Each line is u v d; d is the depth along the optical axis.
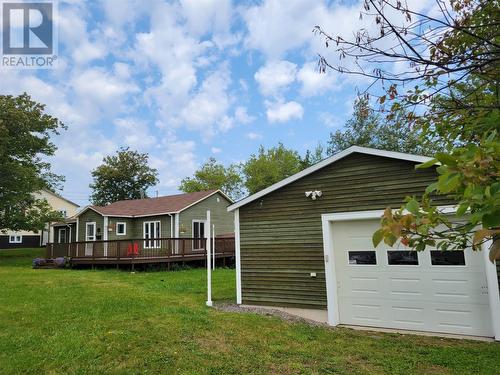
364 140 21.91
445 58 2.49
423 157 6.92
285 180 8.54
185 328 6.44
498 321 6.09
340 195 7.91
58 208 39.91
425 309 6.82
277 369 4.78
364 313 7.37
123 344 5.59
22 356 5.09
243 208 9.24
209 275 8.93
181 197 24.22
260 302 8.68
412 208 1.76
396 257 7.20
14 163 21.81
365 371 4.72
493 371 4.66
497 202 1.34
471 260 6.50
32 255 26.91
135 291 10.49
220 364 4.92
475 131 2.73
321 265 7.98
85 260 17.75
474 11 2.56
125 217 22.00
